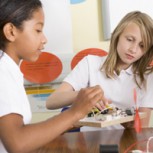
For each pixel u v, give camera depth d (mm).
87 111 608
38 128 566
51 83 1545
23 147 545
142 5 1475
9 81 595
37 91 1556
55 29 1505
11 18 589
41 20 621
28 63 1525
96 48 1508
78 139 858
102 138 862
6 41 612
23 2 598
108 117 882
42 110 1551
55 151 745
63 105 1125
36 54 634
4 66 608
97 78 1263
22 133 552
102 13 1483
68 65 1521
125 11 1476
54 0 1491
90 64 1287
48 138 567
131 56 1134
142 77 1231
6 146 558
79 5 1494
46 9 1495
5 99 570
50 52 1520
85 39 1510
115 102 1228
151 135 880
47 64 1528
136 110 928
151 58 1200
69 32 1508
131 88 1233
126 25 1151
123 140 829
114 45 1217
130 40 1131
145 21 1132
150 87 1231
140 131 934
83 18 1501
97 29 1502
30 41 606
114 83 1243
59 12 1498
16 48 619
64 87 1229
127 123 994
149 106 1194
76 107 606
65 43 1515
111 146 607
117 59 1242
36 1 622
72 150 750
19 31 597
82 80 1265
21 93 625
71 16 1502
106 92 1238
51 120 587
